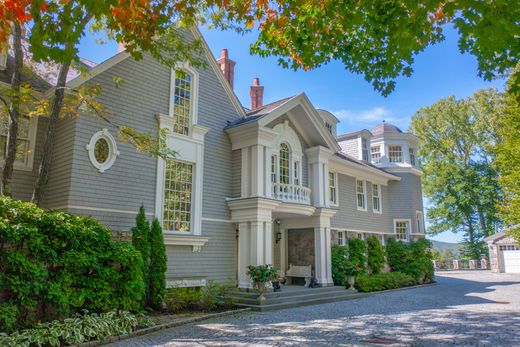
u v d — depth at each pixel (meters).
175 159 13.46
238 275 14.61
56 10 5.09
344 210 21.81
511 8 4.98
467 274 31.70
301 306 13.49
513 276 28.14
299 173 17.50
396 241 23.81
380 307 13.21
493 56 6.32
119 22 6.38
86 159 11.20
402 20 5.76
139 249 10.88
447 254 49.78
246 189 14.84
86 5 4.91
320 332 8.80
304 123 17.58
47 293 7.61
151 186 12.68
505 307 12.92
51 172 11.62
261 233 14.23
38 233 7.56
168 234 12.54
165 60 10.84
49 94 11.14
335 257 17.94
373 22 6.30
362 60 7.64
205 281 13.66
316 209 17.39
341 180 22.12
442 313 11.73
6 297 7.28
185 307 11.82
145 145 10.95
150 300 11.10
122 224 11.72
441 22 6.68
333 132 24.64
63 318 8.05
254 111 17.47
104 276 8.59
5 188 9.37
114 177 11.73
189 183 13.96
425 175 43.44
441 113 42.31
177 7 7.02
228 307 12.37
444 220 42.62
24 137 11.32
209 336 8.37
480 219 40.38
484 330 9.04
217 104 15.41
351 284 17.36
